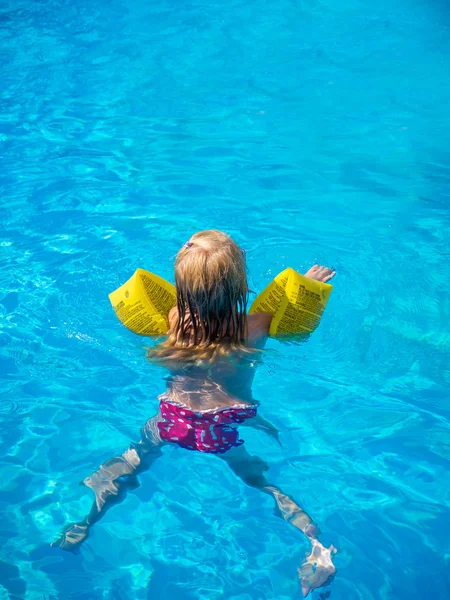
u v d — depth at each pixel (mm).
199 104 3287
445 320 2172
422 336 2127
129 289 1972
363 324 2162
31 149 3006
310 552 1637
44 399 1989
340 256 2398
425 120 3121
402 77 3424
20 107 3287
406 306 2219
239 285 1831
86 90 3410
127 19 4109
